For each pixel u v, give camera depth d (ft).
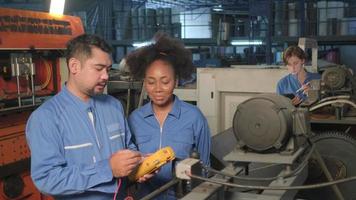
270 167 4.87
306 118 4.36
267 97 4.20
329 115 7.97
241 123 4.21
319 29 16.48
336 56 17.60
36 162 4.10
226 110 9.34
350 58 17.70
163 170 4.79
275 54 17.49
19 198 7.44
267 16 16.80
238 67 9.74
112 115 4.84
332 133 7.36
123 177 4.23
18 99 7.27
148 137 5.22
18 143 7.38
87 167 4.16
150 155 4.24
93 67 4.31
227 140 7.23
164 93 5.01
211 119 9.37
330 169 7.18
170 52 5.04
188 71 5.19
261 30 17.76
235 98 9.22
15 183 7.32
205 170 3.93
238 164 4.19
